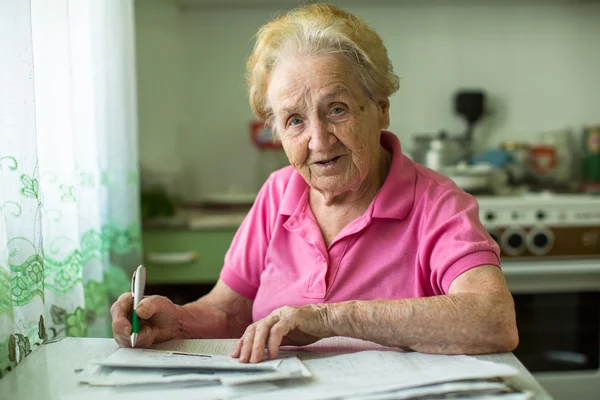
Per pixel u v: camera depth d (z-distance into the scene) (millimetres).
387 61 1058
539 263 2076
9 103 895
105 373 781
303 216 1124
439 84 2543
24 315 921
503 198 2121
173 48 2465
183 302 2182
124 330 887
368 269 1055
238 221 2070
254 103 1149
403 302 854
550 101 2572
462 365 761
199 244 2068
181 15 2471
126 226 1626
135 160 1652
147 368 790
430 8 2500
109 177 1564
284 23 1032
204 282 2086
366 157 1018
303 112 995
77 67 1303
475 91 2520
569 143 2557
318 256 1079
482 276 903
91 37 1427
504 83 2557
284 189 1212
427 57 2527
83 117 1330
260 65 1050
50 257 1159
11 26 890
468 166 2289
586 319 2104
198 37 2484
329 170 1008
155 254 2062
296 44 990
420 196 1058
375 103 1051
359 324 839
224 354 861
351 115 990
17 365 833
